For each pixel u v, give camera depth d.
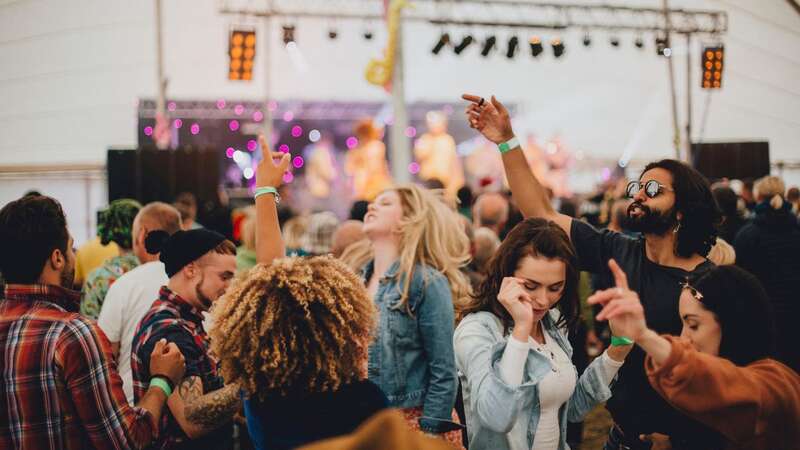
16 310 1.95
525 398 1.90
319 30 14.80
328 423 1.56
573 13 14.33
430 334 2.43
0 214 1.99
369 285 2.71
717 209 2.22
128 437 1.93
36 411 1.88
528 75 16.69
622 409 2.18
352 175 15.80
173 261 2.31
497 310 2.13
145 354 2.18
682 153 14.29
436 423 2.34
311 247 4.92
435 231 2.63
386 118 15.87
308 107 15.61
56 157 13.01
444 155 15.70
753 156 10.47
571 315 2.18
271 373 1.55
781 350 4.59
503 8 14.36
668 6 12.32
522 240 2.06
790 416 1.56
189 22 13.44
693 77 14.48
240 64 9.59
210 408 2.02
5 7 11.97
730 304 1.71
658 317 2.18
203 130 14.73
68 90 12.94
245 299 1.60
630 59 15.71
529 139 16.33
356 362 1.63
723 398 1.50
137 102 13.71
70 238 2.08
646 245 2.30
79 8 12.34
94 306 3.64
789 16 11.95
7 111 12.54
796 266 4.57
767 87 13.13
